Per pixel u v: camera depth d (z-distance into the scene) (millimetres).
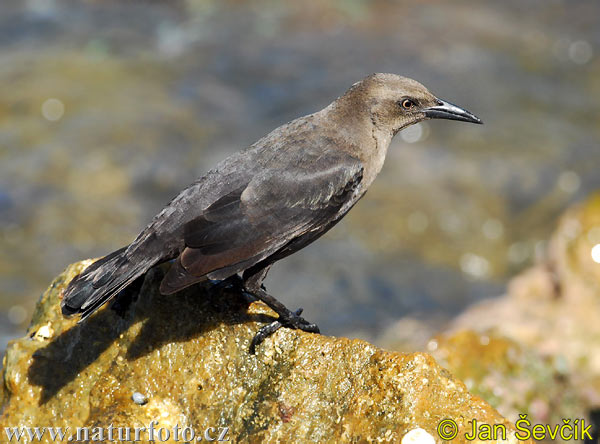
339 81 20766
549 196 17234
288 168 7547
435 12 24719
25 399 7270
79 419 7148
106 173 17062
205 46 22234
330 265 15461
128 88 19938
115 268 6992
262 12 24359
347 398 6746
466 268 15867
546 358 10688
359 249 15867
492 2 25594
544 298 12250
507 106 20062
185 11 24297
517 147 18547
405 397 6566
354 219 16438
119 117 18703
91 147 17672
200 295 7516
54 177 16875
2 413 7270
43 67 20500
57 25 22922
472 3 25469
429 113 8375
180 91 20094
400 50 22266
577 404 10539
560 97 20594
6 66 20516
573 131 19281
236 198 7281
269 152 7656
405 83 8305
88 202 16359
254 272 7359
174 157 17719
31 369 7355
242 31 23172
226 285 7641
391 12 24547
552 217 16922
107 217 16062
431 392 6582
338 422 6668
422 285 15289
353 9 24656
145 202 16625
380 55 21984
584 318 11617
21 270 14688
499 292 15375
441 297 15086
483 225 16656
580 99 20578
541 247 16406
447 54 22141
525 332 11469
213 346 7285
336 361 6945
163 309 7426
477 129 19078
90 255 15188
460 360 10227
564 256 12336
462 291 15289
